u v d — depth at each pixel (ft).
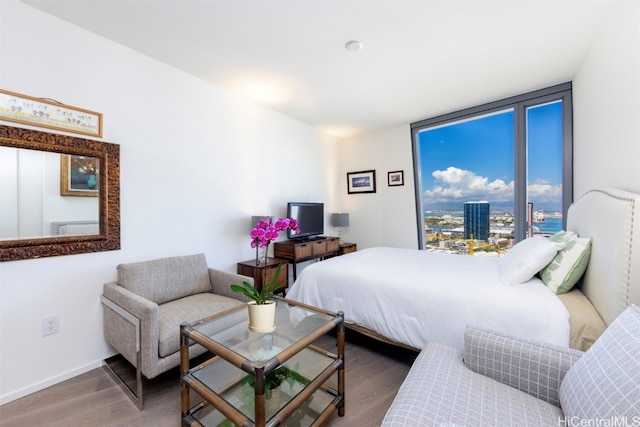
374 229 14.93
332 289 7.28
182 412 4.64
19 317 5.58
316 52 7.41
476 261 8.52
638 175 4.77
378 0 5.58
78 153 6.29
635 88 4.87
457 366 3.89
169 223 8.15
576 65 8.11
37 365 5.78
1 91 5.35
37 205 5.77
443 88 9.61
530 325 4.72
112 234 6.83
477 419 2.93
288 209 11.76
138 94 7.42
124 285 6.33
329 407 4.70
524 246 6.50
